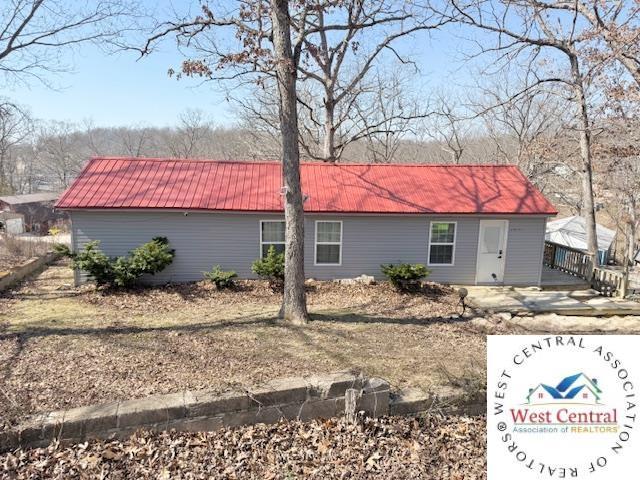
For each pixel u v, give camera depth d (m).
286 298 9.63
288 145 9.02
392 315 10.52
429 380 6.64
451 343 8.60
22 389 5.82
